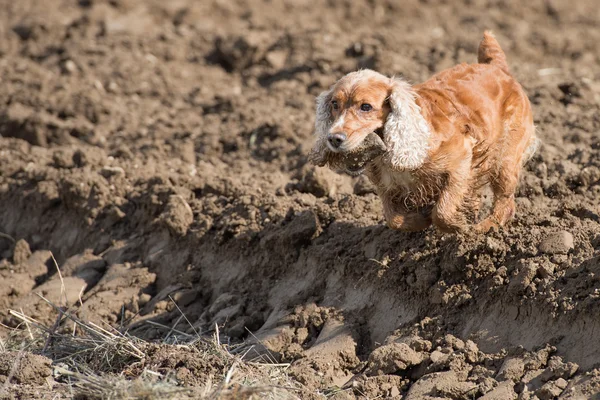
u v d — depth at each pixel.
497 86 10.98
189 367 10.14
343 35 20.67
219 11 24.09
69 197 14.77
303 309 11.46
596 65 20.17
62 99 18.23
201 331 11.66
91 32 22.44
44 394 9.96
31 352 11.23
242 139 16.09
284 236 12.20
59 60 20.66
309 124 16.17
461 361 9.82
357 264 11.48
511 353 9.66
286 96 18.00
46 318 12.78
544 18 24.78
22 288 13.71
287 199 13.08
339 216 12.31
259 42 19.84
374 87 9.73
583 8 25.69
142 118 17.83
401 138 9.59
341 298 11.46
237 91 18.97
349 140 9.52
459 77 10.83
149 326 12.16
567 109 15.46
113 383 9.69
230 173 14.85
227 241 12.93
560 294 9.68
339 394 9.82
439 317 10.53
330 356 10.56
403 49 19.56
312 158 10.26
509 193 11.02
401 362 10.03
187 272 12.95
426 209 10.71
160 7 23.97
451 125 10.10
